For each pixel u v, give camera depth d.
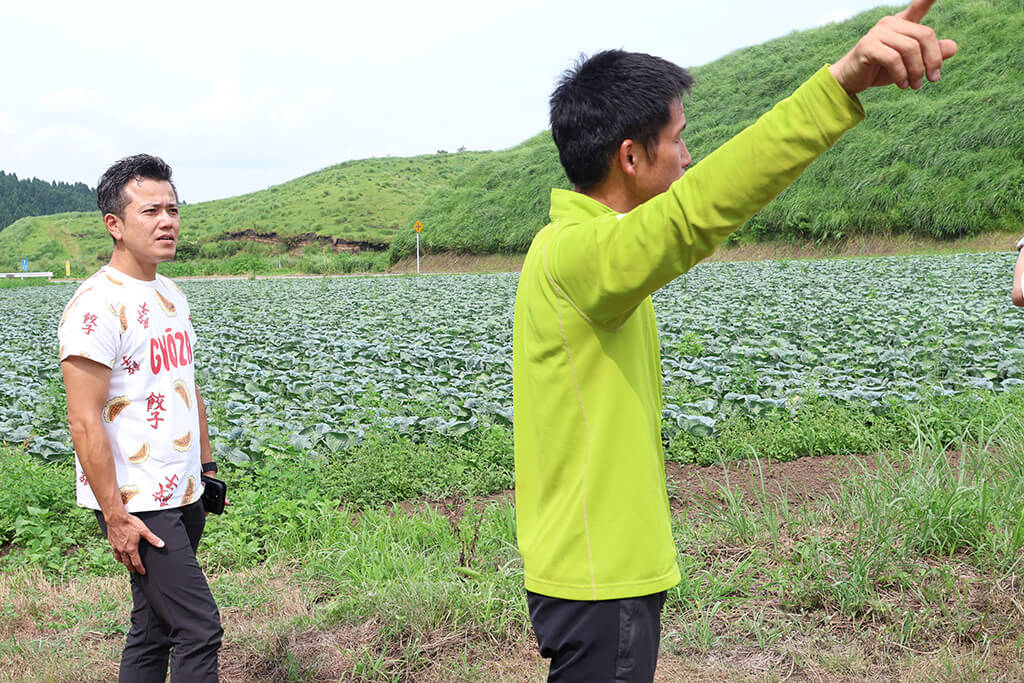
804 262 28.94
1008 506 4.37
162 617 2.97
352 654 3.76
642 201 1.97
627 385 1.88
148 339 2.98
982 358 9.42
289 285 36.19
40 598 4.71
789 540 4.57
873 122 38.50
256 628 4.16
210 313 22.36
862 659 3.49
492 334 14.16
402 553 4.69
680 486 6.26
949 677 3.26
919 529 4.32
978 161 33.06
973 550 4.20
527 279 2.00
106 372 2.88
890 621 3.73
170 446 3.02
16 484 6.22
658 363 2.18
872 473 5.84
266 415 8.54
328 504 5.86
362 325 16.67
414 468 6.73
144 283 3.06
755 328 12.70
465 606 4.01
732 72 53.62
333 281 37.25
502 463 7.05
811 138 1.42
